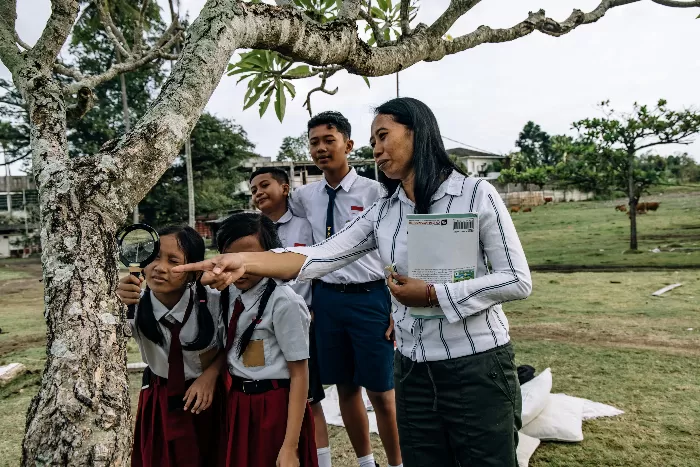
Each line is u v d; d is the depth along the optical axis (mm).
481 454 1705
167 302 2084
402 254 1756
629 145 12820
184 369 2109
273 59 2459
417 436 1826
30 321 8086
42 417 833
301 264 1762
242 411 2131
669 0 2570
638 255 11992
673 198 33875
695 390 3822
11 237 28578
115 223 1012
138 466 2230
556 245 15281
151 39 14555
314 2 2402
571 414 3312
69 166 1033
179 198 28859
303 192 3320
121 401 886
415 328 1766
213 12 1325
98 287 943
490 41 2223
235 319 2180
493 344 1710
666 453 2914
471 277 1620
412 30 2002
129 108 28016
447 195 1727
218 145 31484
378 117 1746
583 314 6512
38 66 1445
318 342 2928
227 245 2254
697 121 11914
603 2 2582
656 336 5340
